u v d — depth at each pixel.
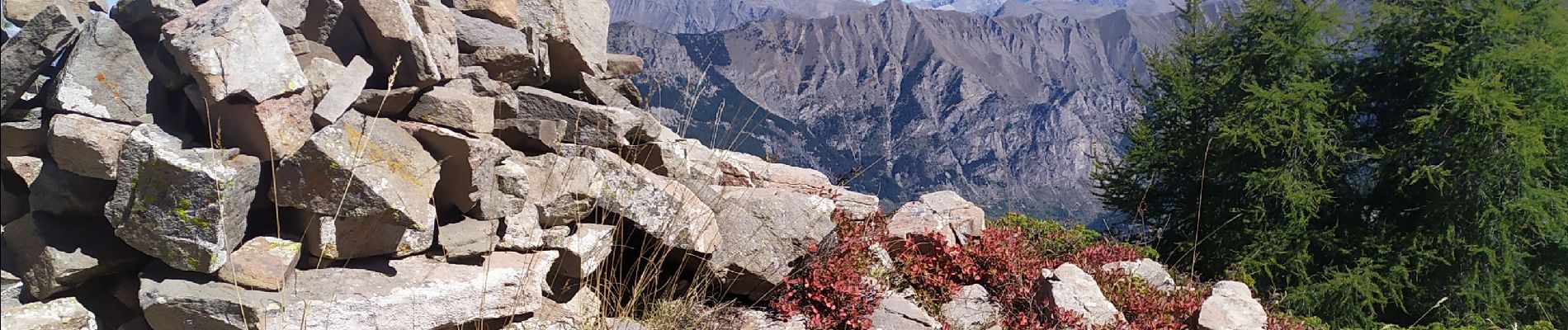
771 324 5.24
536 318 4.35
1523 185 18.39
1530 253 20.03
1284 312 11.31
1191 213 21.44
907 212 7.17
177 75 3.54
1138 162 23.38
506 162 4.46
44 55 3.28
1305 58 21.03
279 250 3.54
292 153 3.59
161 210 3.25
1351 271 18.70
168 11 3.65
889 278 6.36
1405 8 20.80
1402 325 19.47
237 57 3.36
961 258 6.79
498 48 5.00
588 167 4.80
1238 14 22.42
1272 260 18.97
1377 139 21.53
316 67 3.83
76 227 3.44
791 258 5.57
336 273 3.68
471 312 3.95
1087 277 6.36
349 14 4.16
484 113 4.33
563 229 4.59
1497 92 17.94
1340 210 20.91
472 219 4.18
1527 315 19.80
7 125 3.29
